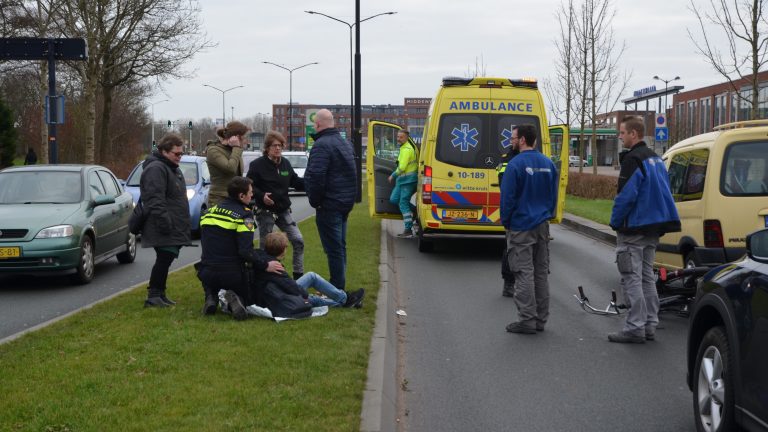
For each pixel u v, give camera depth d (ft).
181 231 27.76
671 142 164.45
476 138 43.80
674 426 17.46
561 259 44.98
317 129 28.09
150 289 27.84
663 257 31.91
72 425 15.24
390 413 17.43
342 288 28.73
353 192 28.22
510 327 26.50
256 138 284.20
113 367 19.40
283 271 25.90
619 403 19.03
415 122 448.24
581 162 101.30
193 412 16.08
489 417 18.04
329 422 15.65
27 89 160.76
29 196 37.47
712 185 27.86
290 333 23.24
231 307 25.21
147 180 27.14
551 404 18.97
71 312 27.96
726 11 50.11
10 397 16.94
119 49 108.17
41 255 33.96
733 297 14.92
